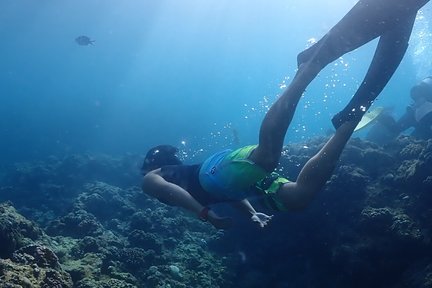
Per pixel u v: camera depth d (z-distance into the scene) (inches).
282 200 115.3
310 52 106.9
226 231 316.8
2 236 177.8
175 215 366.6
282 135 101.5
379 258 226.4
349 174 273.3
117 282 193.0
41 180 607.2
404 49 116.0
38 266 157.8
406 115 469.7
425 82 446.6
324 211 271.9
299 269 270.7
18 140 1459.2
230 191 112.7
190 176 122.6
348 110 113.7
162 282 230.4
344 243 243.6
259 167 107.1
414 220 233.6
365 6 94.2
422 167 248.2
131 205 399.5
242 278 275.1
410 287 209.5
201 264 275.7
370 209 247.3
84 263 209.0
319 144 351.3
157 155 132.4
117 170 647.8
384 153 304.8
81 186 603.8
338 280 242.4
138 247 274.4
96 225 278.5
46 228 276.1
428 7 1129.4
